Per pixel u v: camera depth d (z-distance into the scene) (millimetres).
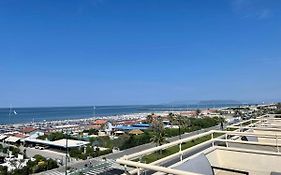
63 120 147750
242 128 6953
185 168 3967
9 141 69125
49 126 111062
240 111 119188
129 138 55594
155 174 3072
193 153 4805
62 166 41156
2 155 51625
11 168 39562
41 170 38719
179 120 76125
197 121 79188
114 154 48062
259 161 5102
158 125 58875
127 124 107625
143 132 66062
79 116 188000
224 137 6172
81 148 53188
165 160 3750
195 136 4754
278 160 4898
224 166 5445
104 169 35250
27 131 91875
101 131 82375
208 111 162375
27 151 56969
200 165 4266
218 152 5531
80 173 35250
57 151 56438
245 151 5234
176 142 4055
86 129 90750
